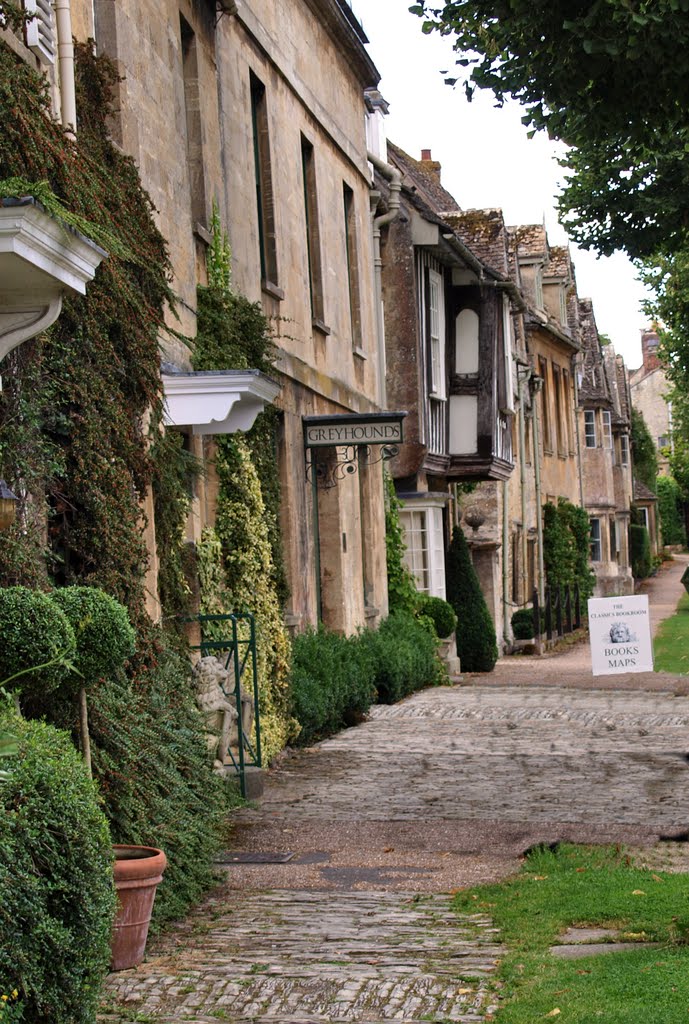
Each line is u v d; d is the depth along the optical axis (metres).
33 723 6.22
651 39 9.73
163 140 12.37
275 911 8.58
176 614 11.49
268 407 15.80
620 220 17.02
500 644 34.28
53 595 7.18
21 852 5.47
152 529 10.95
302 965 7.19
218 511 14.19
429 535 26.62
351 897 8.98
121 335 9.88
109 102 10.69
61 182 8.62
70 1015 5.66
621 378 72.19
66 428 8.91
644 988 6.22
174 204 12.70
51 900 5.64
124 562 9.27
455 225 32.75
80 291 7.07
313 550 18.97
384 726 18.05
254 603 14.53
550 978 6.66
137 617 9.52
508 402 30.12
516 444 38.50
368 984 6.80
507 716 18.98
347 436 18.19
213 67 14.75
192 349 11.66
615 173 16.75
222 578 13.77
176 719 9.75
